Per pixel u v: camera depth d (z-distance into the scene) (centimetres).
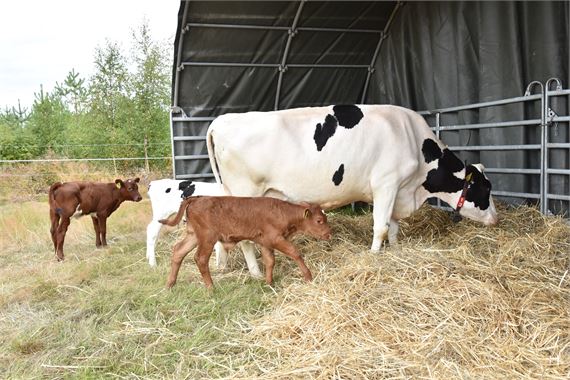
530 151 662
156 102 1941
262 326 396
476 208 584
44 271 601
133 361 368
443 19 790
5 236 807
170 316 442
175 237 752
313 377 323
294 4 808
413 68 872
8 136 1812
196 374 345
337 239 638
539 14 632
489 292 392
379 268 444
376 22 884
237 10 794
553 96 607
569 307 385
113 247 722
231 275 540
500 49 688
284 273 532
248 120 523
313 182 533
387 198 551
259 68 887
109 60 1930
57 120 2042
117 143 1855
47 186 1402
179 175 892
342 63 930
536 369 320
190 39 815
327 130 528
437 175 580
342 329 372
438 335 353
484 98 720
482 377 312
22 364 369
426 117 852
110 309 462
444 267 438
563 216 605
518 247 505
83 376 347
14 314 470
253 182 532
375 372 321
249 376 332
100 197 717
